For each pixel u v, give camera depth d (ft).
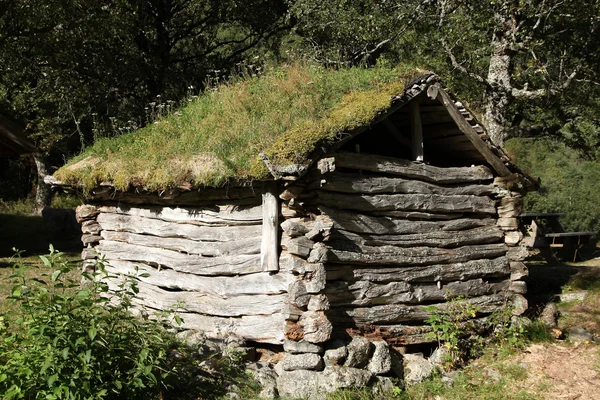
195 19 73.92
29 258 45.44
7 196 92.38
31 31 54.75
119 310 18.54
